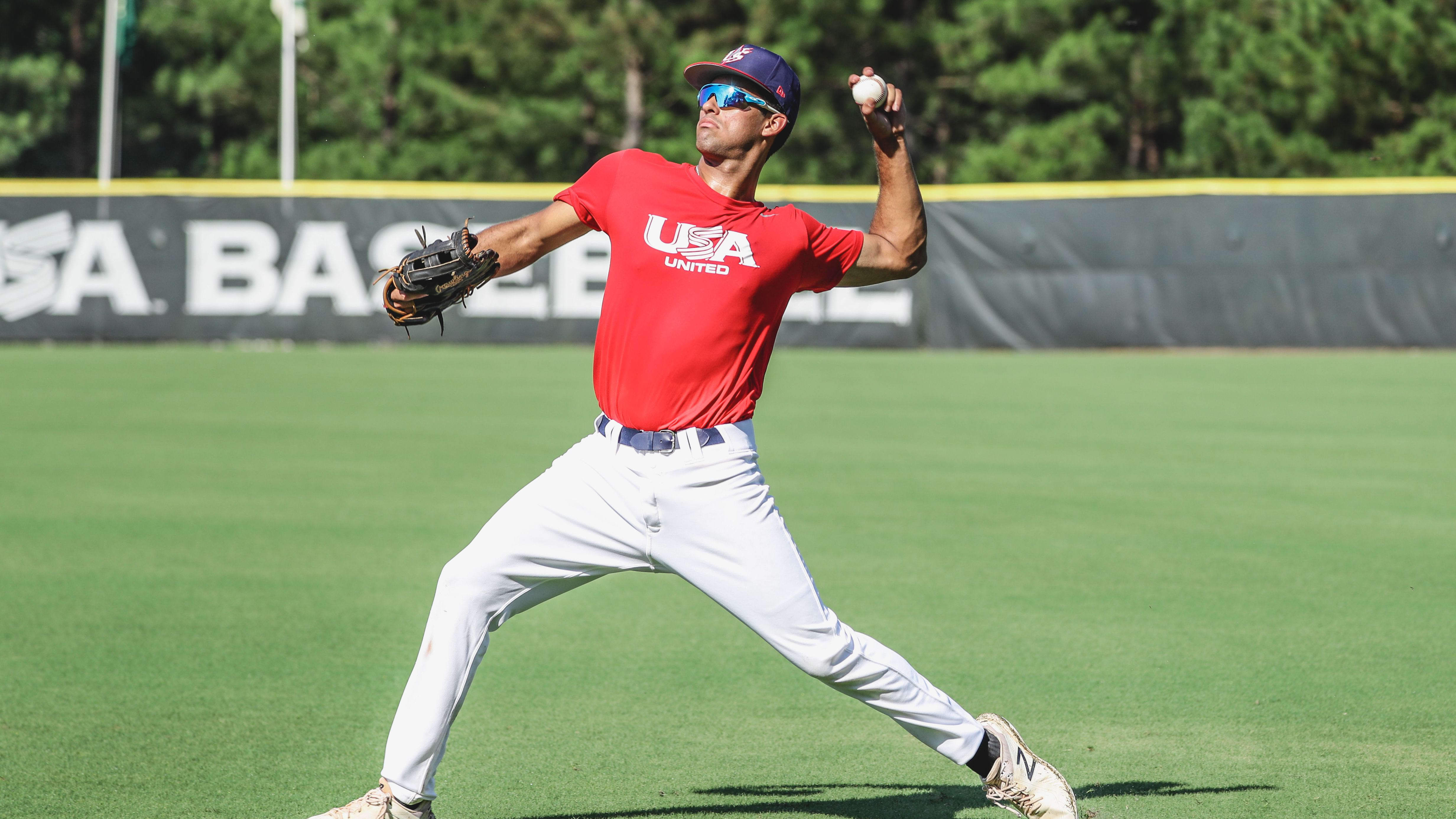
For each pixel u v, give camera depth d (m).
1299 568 25.31
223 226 70.25
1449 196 67.44
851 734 16.48
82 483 33.53
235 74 140.12
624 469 12.22
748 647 20.25
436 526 28.92
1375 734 16.42
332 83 133.75
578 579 12.69
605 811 13.98
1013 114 129.38
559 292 71.69
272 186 70.31
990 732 13.23
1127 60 120.00
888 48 123.12
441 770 15.09
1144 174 121.56
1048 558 26.08
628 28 113.75
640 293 12.08
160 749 15.57
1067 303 70.12
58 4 154.00
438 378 58.16
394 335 71.25
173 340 70.38
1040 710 17.28
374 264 70.81
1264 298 68.81
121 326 70.19
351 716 16.83
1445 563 25.81
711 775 15.05
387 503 31.39
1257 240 68.56
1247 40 101.50
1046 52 124.50
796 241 12.12
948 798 14.45
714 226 12.05
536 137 124.69
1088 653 19.83
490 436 42.00
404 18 129.75
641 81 119.25
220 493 32.47
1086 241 69.75
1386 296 68.19
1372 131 98.44
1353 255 68.19
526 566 12.50
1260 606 22.58
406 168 124.38
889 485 34.28
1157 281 69.44
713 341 12.01
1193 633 20.92
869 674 12.59
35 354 66.06
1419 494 33.16
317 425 44.12
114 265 69.94
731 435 12.18
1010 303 70.62
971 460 38.28
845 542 27.55
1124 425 45.56
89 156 155.62
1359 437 42.97
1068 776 14.99
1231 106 102.94
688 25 121.31
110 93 85.25
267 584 23.75
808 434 43.41
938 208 70.94
